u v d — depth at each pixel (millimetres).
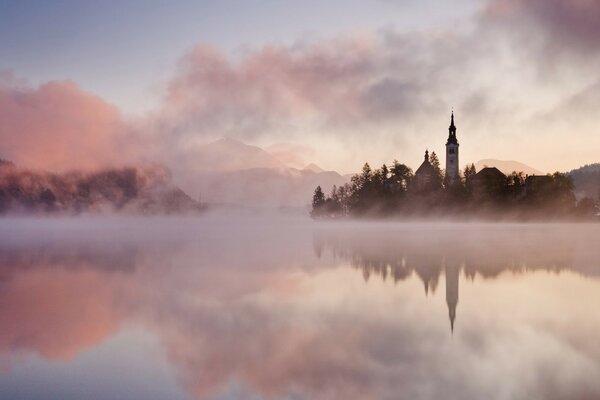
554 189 159250
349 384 16578
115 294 32969
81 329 23672
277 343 21203
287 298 31219
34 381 17000
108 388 16438
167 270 45781
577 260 51031
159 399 15555
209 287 35625
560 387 16141
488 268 45156
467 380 16766
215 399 15586
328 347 20578
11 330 23438
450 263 49125
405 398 15391
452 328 23406
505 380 16734
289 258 56125
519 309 27641
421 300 30375
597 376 17000
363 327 23781
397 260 52344
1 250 69250
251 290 34188
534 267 45625
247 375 17438
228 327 23844
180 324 24656
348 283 37062
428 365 18297
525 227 133125
